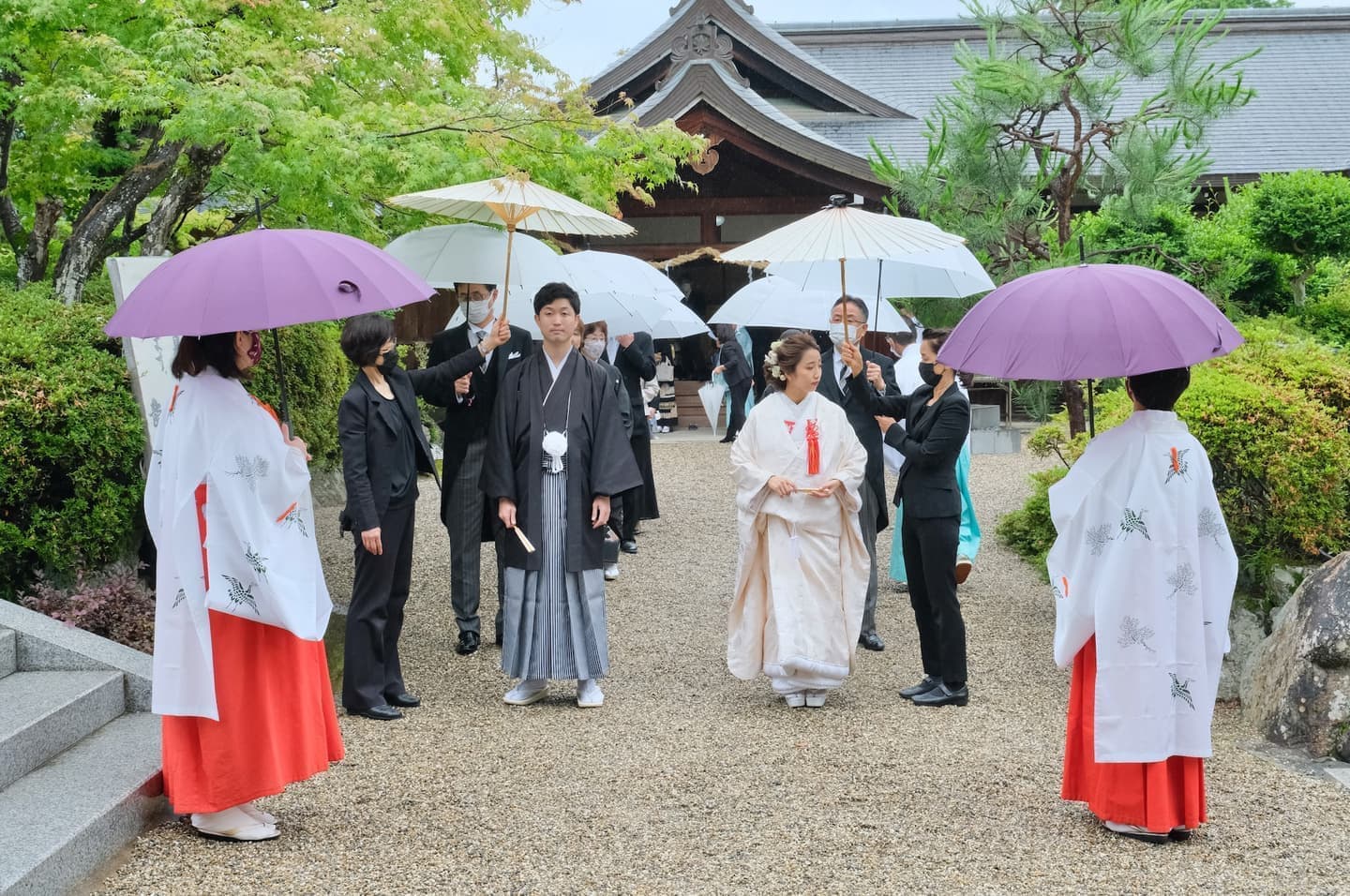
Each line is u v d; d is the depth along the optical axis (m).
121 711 4.47
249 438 3.63
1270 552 5.72
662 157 7.59
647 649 6.25
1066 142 17.09
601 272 7.18
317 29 6.74
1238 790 4.27
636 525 8.60
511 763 4.53
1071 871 3.60
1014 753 4.66
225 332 3.49
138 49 6.68
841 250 5.06
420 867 3.62
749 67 18.97
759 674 5.55
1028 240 9.08
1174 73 8.51
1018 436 13.29
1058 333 3.57
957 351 3.82
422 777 4.38
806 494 5.16
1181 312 3.58
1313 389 6.03
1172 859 3.69
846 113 19.22
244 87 5.93
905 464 5.29
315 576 3.80
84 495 5.43
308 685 3.83
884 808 4.09
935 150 8.94
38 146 7.34
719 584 7.66
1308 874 3.57
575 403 5.11
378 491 5.02
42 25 6.58
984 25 8.78
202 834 3.81
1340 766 4.53
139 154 7.81
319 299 3.54
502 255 5.81
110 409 5.53
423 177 6.21
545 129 7.00
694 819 3.99
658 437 15.41
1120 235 10.69
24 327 5.75
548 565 5.09
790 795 4.21
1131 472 3.74
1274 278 10.67
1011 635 6.45
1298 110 18.53
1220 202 16.39
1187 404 5.79
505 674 5.71
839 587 5.24
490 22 7.79
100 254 7.72
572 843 3.80
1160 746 3.69
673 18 18.12
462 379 5.88
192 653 3.59
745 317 7.78
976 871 3.60
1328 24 21.30
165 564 3.62
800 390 5.26
